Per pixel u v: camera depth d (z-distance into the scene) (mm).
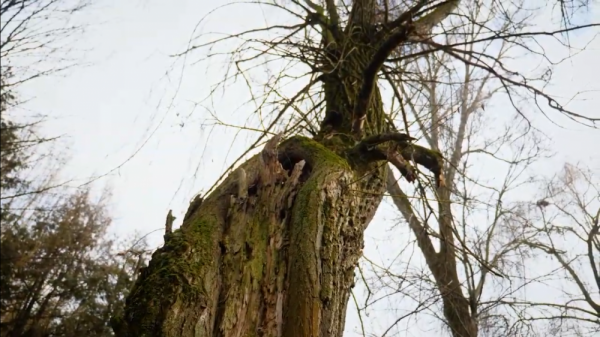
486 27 3680
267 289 2359
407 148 3768
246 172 2875
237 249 2416
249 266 2381
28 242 15016
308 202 2635
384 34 4008
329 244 2545
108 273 14359
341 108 3869
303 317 2246
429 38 3795
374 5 4207
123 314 1987
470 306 6785
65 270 15055
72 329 13797
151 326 1907
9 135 11188
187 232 2346
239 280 2311
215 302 2184
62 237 15383
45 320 14609
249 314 2250
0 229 14359
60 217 15508
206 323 2033
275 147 2914
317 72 4094
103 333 13531
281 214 2691
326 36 4312
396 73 4191
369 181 3389
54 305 14758
